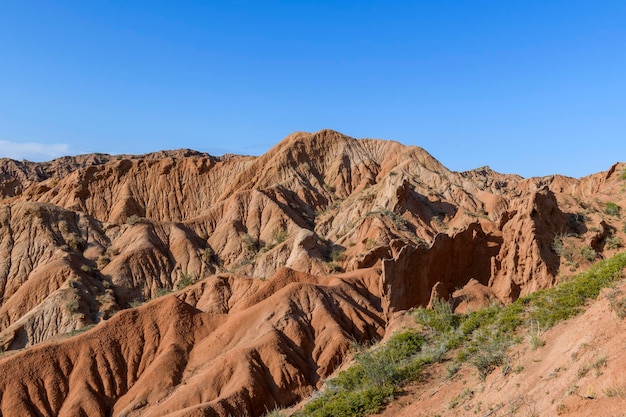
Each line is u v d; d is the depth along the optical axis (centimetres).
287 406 4466
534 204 4384
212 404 4147
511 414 1723
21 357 4875
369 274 6131
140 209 14488
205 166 15400
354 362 3588
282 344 4847
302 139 15250
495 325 2680
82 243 10525
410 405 2370
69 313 8075
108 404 4756
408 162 13550
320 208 13388
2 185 19562
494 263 4466
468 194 12012
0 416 4534
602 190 6038
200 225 12006
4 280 9719
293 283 5591
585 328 1873
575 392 1533
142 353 5122
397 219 9981
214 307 6819
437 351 2781
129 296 9588
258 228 11875
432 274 4606
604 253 4369
